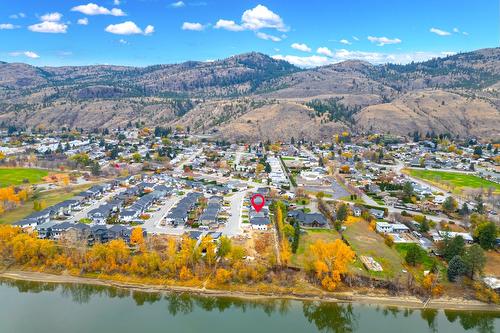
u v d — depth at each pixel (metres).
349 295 135.38
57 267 147.62
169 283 139.62
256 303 132.25
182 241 158.25
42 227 171.38
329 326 121.44
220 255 148.50
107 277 142.88
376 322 123.75
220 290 136.88
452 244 153.50
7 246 153.38
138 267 144.12
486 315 128.75
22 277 143.75
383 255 158.38
